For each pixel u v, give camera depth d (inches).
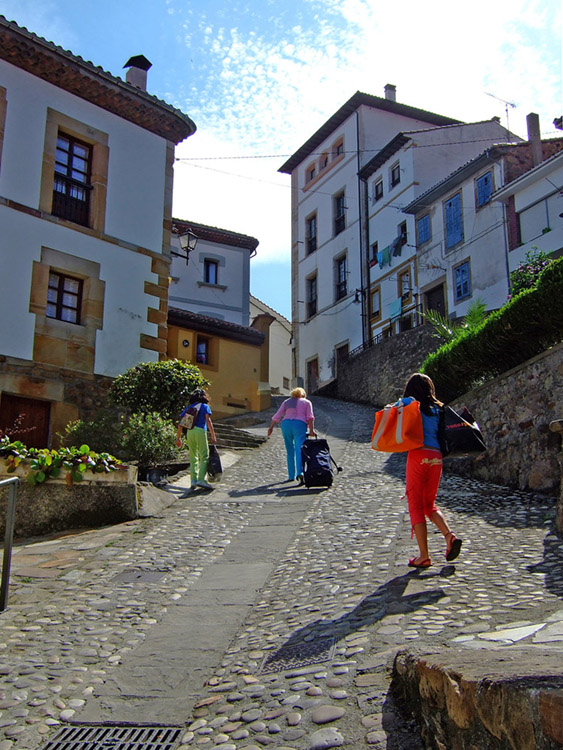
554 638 129.6
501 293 922.1
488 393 387.5
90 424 474.9
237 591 225.6
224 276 1164.5
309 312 1470.2
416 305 1093.8
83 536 315.9
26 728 143.3
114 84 598.5
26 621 206.8
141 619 206.8
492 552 219.8
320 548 264.4
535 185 873.5
